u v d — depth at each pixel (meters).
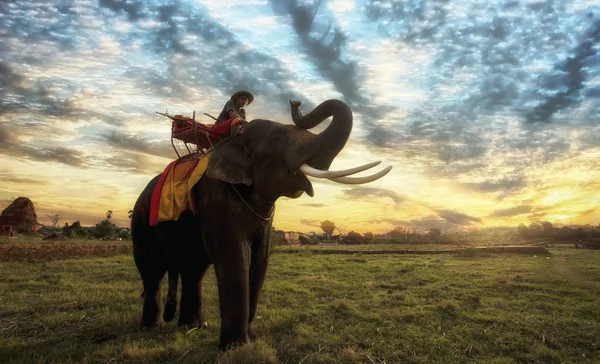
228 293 4.77
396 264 16.44
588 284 10.77
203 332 5.78
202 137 5.59
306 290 9.45
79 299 7.80
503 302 8.30
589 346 5.68
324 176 4.40
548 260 19.55
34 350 5.04
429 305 7.86
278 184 4.83
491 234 71.50
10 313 6.85
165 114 5.64
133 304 7.65
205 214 5.02
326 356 4.93
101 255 20.30
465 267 15.37
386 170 4.32
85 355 4.84
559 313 7.46
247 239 4.98
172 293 5.84
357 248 32.56
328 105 4.76
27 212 42.81
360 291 9.63
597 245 36.12
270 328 6.06
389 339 5.75
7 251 16.03
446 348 5.44
